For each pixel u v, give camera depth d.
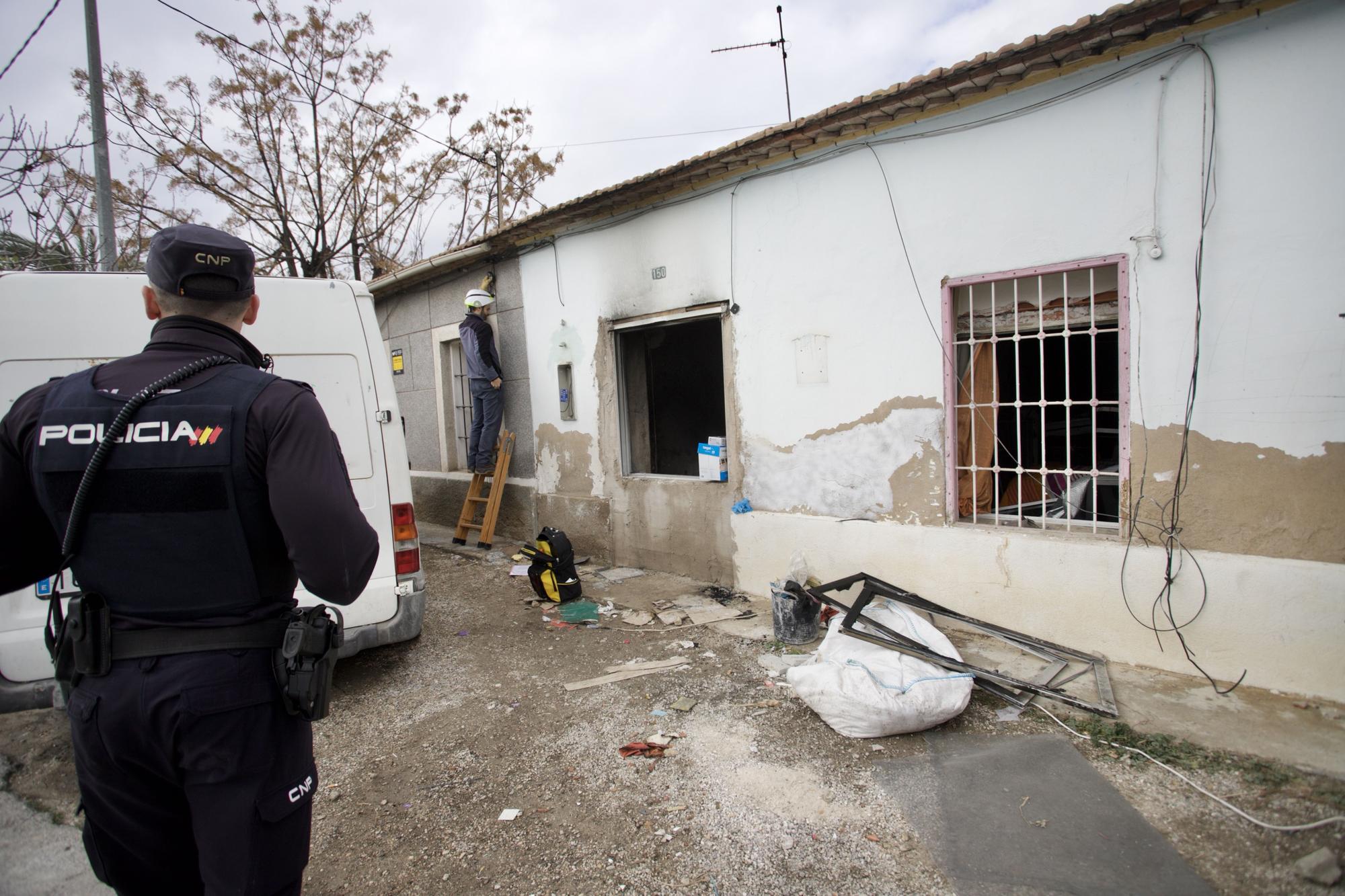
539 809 2.88
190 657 1.49
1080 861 2.38
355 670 4.47
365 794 3.06
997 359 4.39
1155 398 3.62
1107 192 3.70
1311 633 3.24
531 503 7.67
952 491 4.39
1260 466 3.36
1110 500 4.08
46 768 3.46
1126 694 3.44
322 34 13.02
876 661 3.46
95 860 1.63
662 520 6.24
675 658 4.38
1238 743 2.97
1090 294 3.84
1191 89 3.42
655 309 6.05
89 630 1.49
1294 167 3.21
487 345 7.51
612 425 6.59
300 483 1.48
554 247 6.95
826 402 4.94
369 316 4.16
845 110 4.31
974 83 3.92
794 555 4.92
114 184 11.44
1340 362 3.15
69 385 1.57
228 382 1.55
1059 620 3.96
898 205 4.46
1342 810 2.50
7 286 3.33
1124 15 3.31
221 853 1.50
